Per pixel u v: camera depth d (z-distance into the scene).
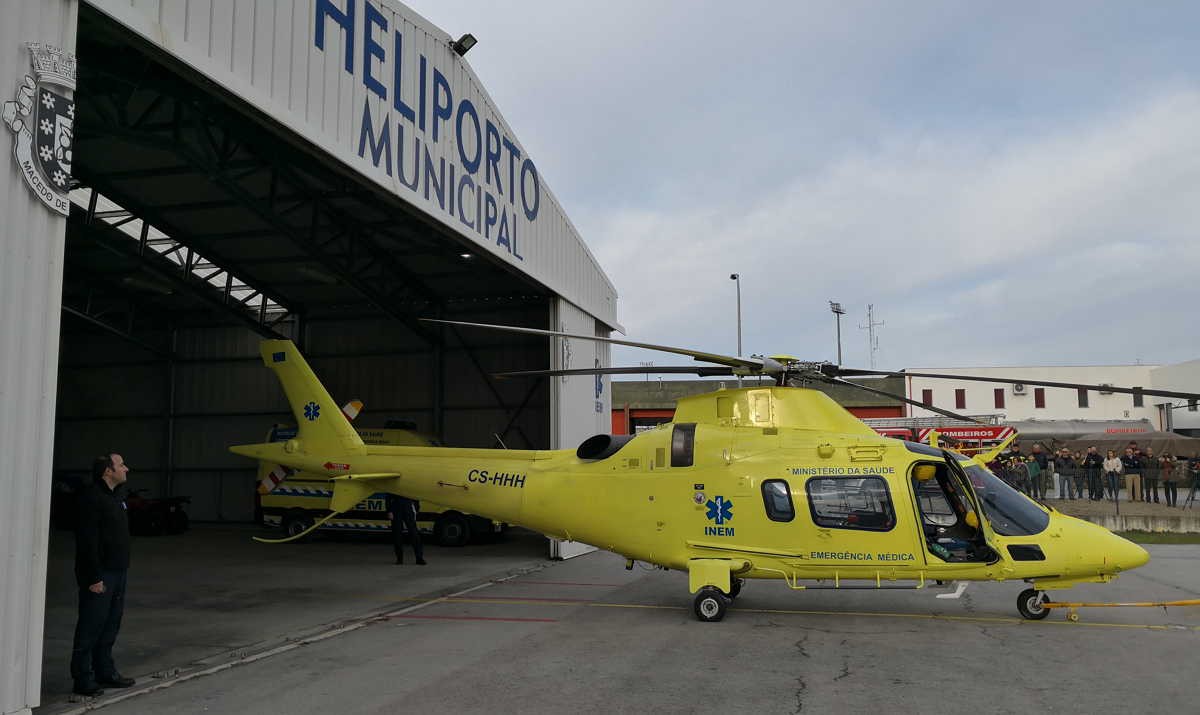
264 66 8.26
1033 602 9.25
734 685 6.56
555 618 9.70
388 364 22.31
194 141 13.84
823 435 9.67
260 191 15.70
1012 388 55.34
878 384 40.97
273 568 14.76
